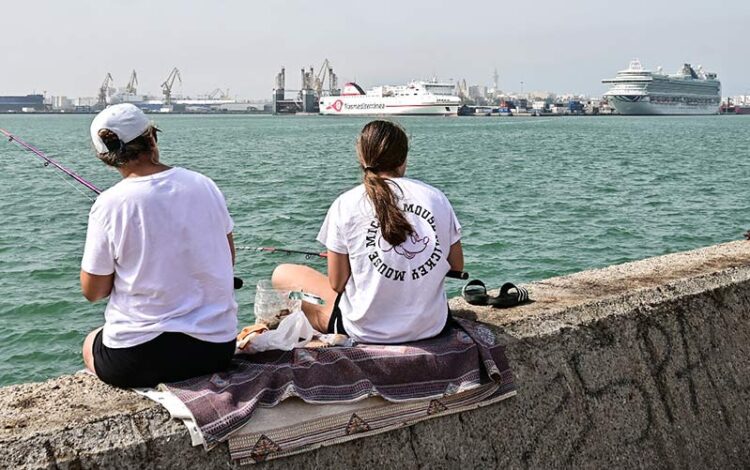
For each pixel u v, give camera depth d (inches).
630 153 1601.9
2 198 775.1
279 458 94.6
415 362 105.9
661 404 126.3
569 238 553.9
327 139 2438.5
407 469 102.7
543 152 1659.7
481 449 108.7
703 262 152.9
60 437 85.7
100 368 99.9
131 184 101.1
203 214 103.7
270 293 127.3
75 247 511.8
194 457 89.8
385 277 110.8
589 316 125.5
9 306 368.5
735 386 135.2
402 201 113.7
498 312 125.7
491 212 676.1
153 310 99.7
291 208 698.8
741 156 1483.8
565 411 116.9
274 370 100.5
